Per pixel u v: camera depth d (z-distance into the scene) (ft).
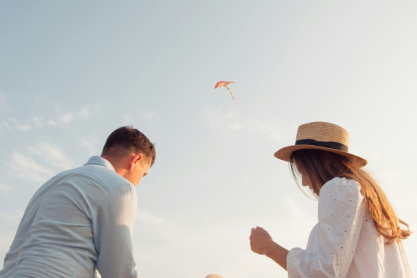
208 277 9.38
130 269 6.13
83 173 6.63
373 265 5.47
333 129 7.12
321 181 6.73
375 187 6.19
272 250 6.29
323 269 5.30
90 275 6.01
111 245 6.07
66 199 6.23
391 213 5.98
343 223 5.53
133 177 7.87
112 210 6.29
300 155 7.11
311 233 6.60
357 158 6.74
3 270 6.00
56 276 5.57
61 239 5.90
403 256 5.98
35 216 6.31
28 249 5.82
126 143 7.84
